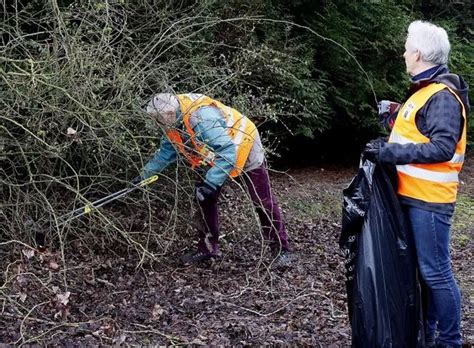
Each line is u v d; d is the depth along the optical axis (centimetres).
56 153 437
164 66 502
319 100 831
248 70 659
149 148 502
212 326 401
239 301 445
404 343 327
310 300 452
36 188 443
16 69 474
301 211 707
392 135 333
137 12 572
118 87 466
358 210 329
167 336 380
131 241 442
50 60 444
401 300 325
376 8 916
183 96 467
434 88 318
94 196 525
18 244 469
